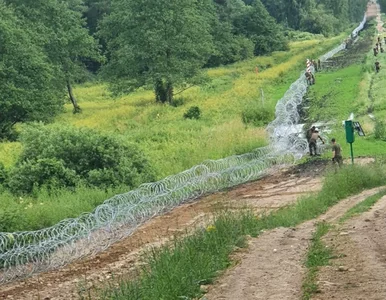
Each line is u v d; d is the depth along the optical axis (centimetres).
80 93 6931
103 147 2325
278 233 1443
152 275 1077
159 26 5175
